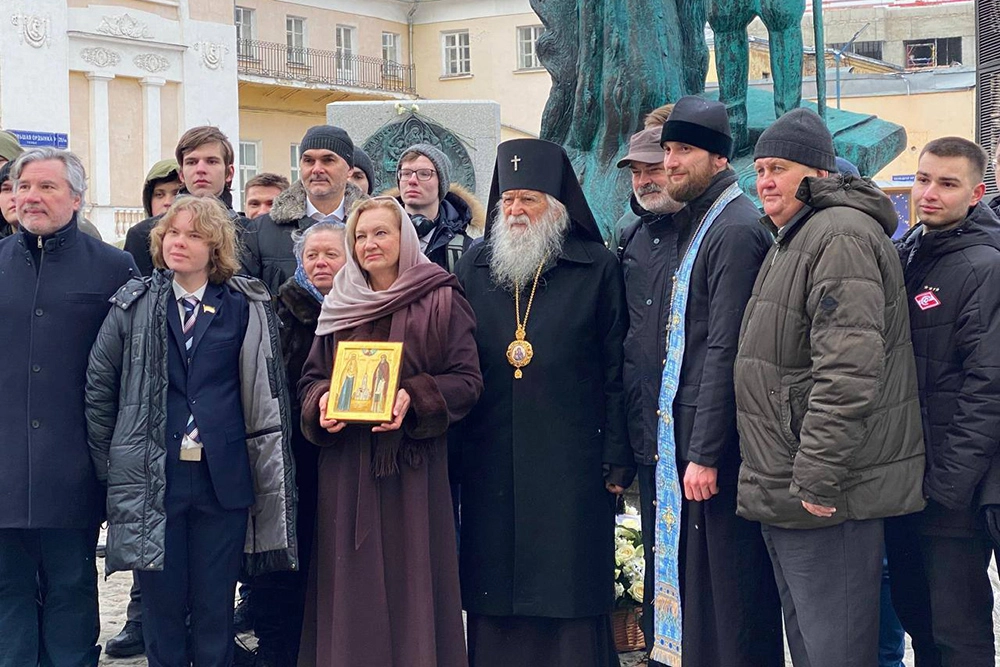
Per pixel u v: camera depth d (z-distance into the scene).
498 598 4.51
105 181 26.44
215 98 28.56
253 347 4.53
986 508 4.02
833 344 3.75
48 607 4.70
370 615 4.24
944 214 4.10
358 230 4.43
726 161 4.42
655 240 4.52
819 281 3.82
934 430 4.05
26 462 4.50
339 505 4.32
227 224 4.56
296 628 4.91
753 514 3.94
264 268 5.25
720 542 4.21
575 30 7.39
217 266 4.53
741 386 3.99
